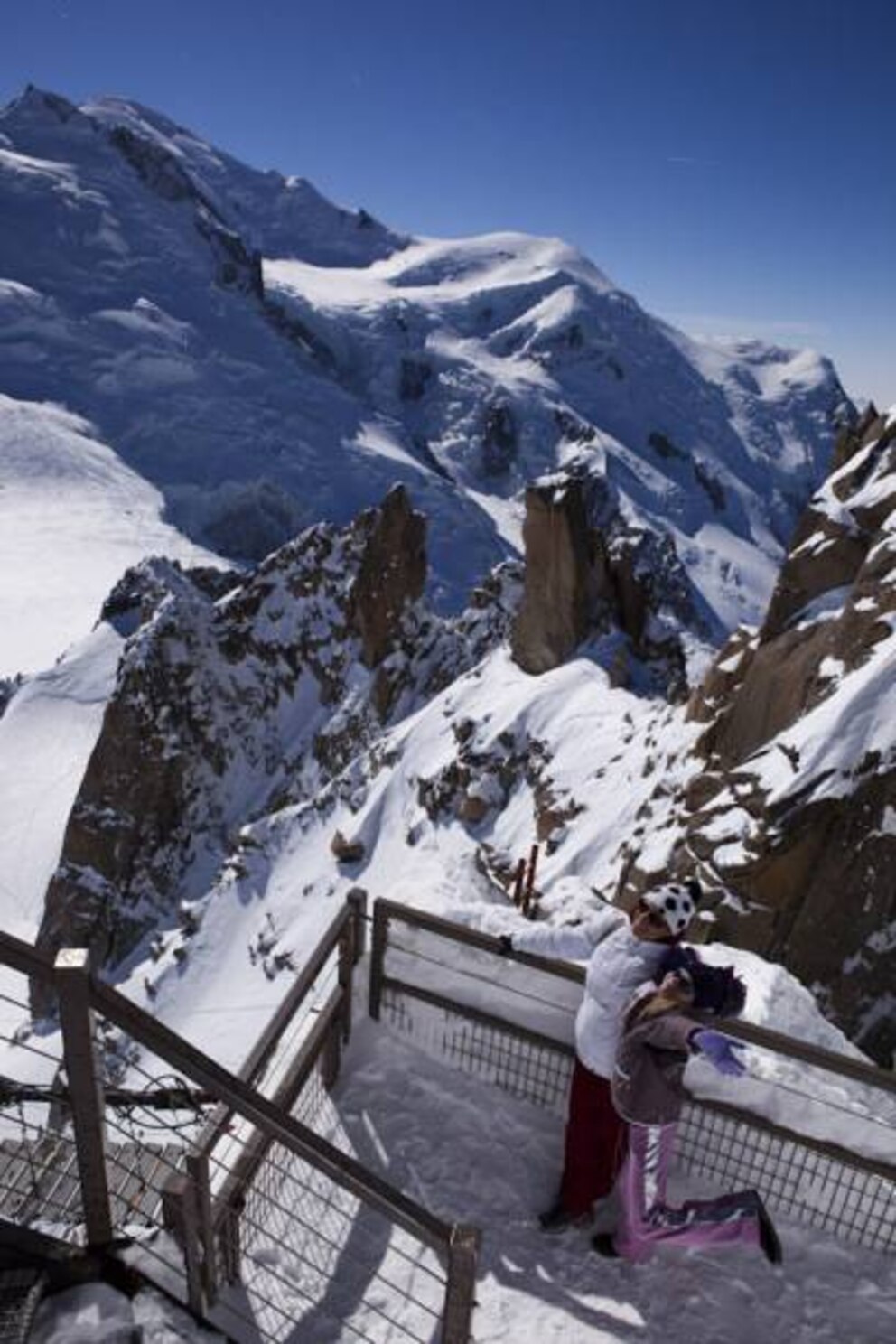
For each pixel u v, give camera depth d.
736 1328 4.89
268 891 39.19
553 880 22.48
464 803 30.50
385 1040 6.33
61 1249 4.06
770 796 14.92
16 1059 34.06
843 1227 5.36
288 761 54.56
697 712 21.98
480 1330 4.76
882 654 15.29
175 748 51.53
